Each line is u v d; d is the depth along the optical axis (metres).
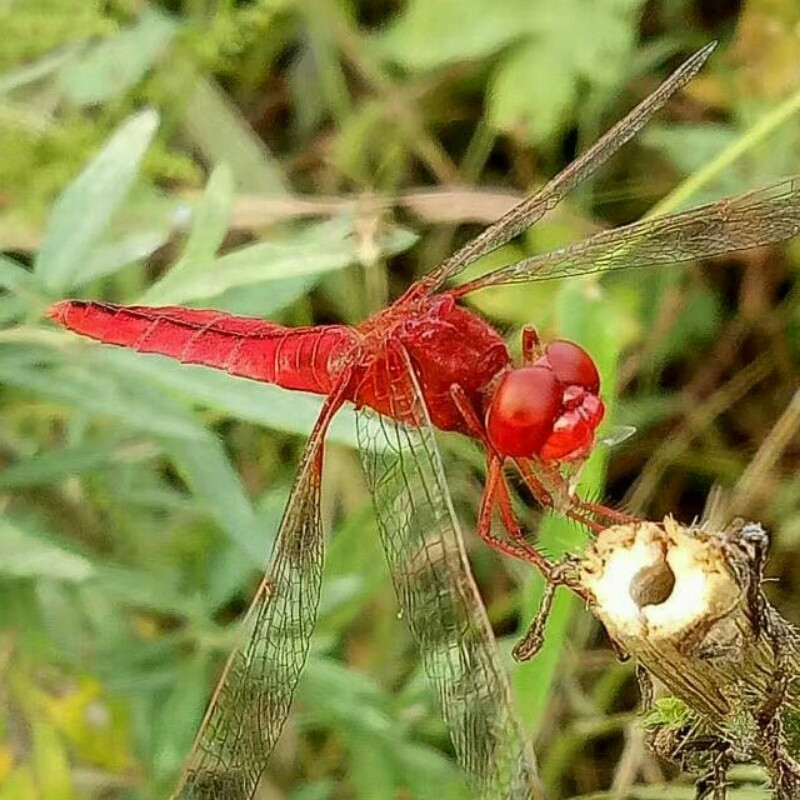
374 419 0.13
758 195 0.13
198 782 0.12
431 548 0.12
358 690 0.15
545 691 0.14
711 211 0.13
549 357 0.12
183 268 0.14
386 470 0.12
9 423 0.16
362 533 0.16
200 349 0.14
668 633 0.10
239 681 0.12
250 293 0.14
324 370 0.13
